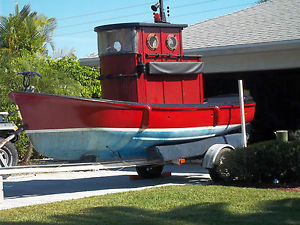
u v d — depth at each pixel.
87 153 9.51
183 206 7.55
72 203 8.25
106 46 10.12
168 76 10.31
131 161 9.88
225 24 15.89
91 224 6.54
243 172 9.64
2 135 12.11
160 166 11.75
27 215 7.34
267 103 18.50
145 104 9.38
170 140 10.24
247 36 13.94
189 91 10.71
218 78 17.89
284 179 9.62
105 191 9.89
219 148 10.23
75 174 13.28
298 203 7.48
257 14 15.94
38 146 9.39
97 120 8.91
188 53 14.12
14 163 11.85
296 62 13.01
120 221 6.65
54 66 17.61
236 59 13.85
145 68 9.85
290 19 14.43
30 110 9.04
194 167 13.87
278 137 10.51
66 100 8.67
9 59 16.27
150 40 10.03
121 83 9.97
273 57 13.30
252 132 18.12
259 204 7.46
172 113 9.89
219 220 6.51
